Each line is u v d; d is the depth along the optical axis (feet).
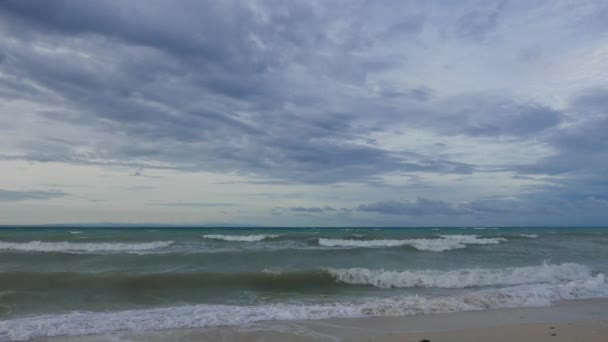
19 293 33.96
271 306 30.55
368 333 23.04
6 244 61.93
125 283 37.91
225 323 25.26
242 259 50.65
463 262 52.95
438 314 27.81
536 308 30.01
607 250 71.87
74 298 33.40
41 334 22.88
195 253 52.54
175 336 22.65
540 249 70.28
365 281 40.60
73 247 61.98
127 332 23.39
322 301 33.06
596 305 31.32
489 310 29.25
